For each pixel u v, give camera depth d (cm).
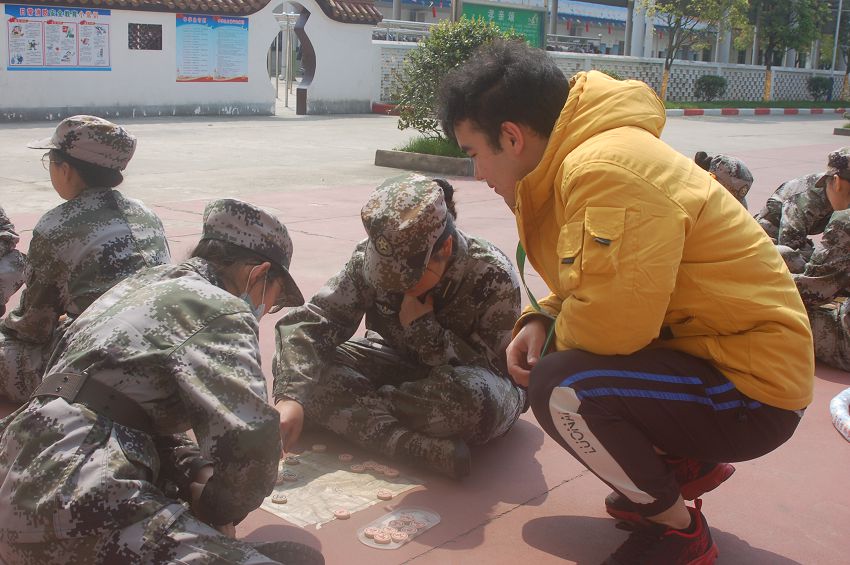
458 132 230
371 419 303
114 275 305
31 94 1488
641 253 202
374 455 310
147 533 187
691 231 210
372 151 1269
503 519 272
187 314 201
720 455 229
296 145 1314
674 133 1695
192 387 193
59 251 304
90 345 199
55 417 192
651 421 220
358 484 289
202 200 812
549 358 226
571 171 209
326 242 652
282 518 265
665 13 2586
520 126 221
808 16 2898
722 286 213
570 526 270
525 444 331
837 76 3244
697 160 491
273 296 235
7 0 1430
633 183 203
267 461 197
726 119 2166
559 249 211
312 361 293
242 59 1769
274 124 1636
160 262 315
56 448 189
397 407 303
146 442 199
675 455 237
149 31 1620
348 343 335
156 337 198
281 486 285
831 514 287
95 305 212
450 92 227
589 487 297
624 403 218
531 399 229
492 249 309
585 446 222
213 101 1744
